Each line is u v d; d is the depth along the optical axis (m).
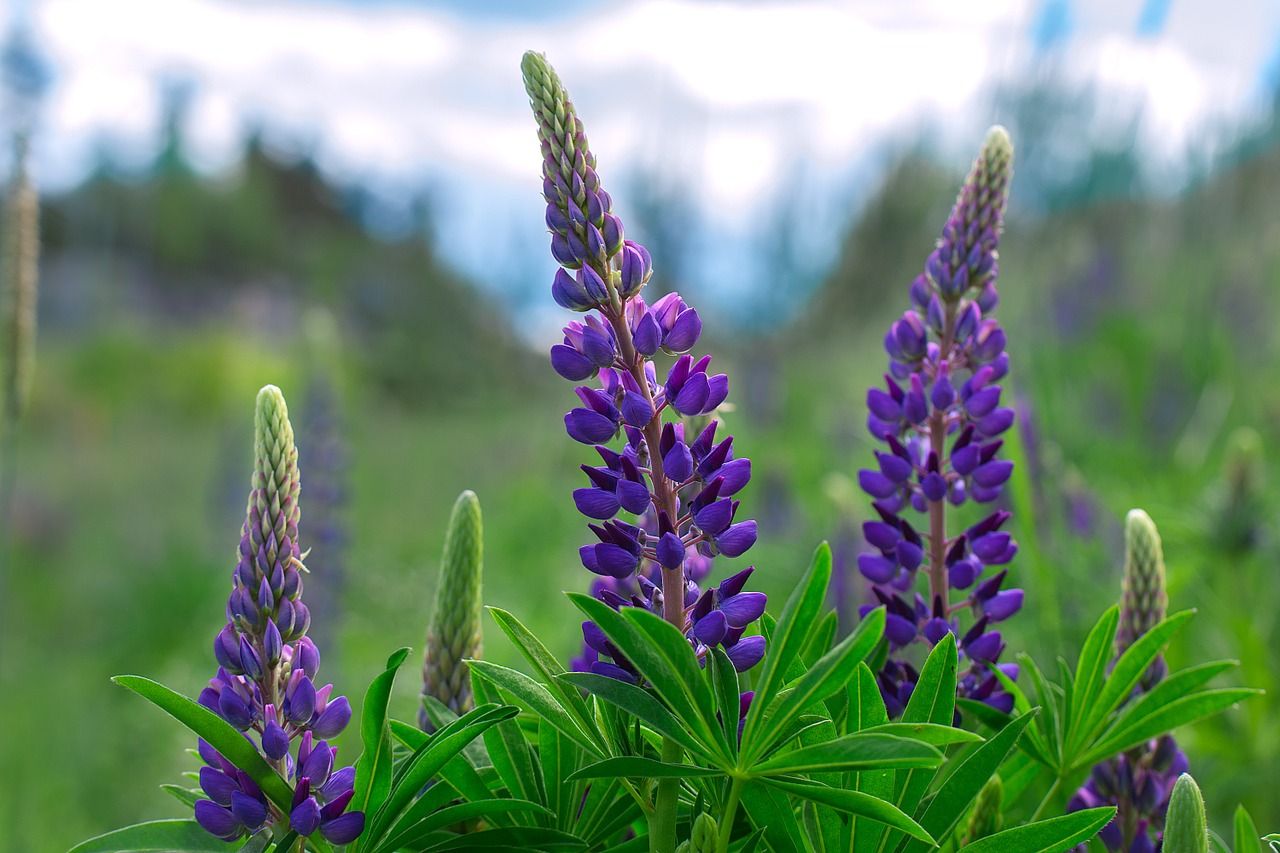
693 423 2.22
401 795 1.40
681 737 1.28
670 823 1.40
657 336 1.48
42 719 8.30
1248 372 7.54
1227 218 8.34
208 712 1.36
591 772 1.29
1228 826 2.87
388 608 8.84
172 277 49.72
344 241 60.91
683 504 1.65
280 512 1.49
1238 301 7.90
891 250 18.81
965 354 1.88
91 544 15.86
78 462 22.25
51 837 6.30
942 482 1.79
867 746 1.22
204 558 12.16
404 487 17.14
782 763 1.28
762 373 11.38
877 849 1.44
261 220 57.62
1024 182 8.39
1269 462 5.84
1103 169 8.13
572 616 6.66
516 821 1.56
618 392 1.51
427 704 1.69
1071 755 1.69
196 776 1.60
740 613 1.44
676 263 18.06
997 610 1.78
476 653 1.82
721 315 19.88
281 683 1.50
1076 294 8.44
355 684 7.37
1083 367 7.57
